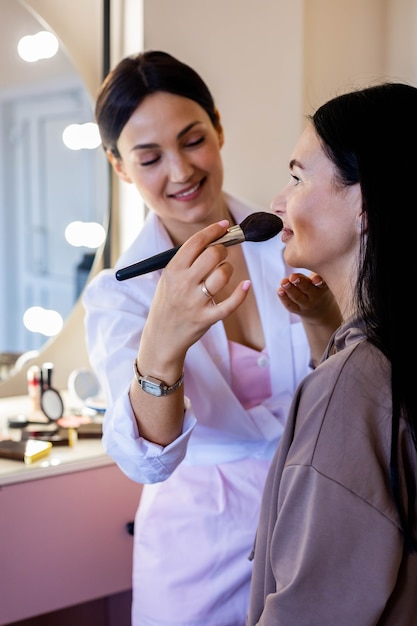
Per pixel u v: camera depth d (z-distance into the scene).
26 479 1.36
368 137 0.72
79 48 1.76
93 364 1.18
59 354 1.81
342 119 0.75
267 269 1.26
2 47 1.66
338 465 0.67
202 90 1.21
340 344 0.76
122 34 1.71
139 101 1.16
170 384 0.89
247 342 1.28
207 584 1.15
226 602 1.15
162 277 0.81
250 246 1.27
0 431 1.56
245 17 1.65
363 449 0.67
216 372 1.14
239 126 1.67
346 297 0.80
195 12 1.61
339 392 0.69
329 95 1.78
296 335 1.23
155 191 1.21
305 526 0.69
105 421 1.05
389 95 0.74
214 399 1.16
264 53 1.68
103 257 1.83
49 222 1.75
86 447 1.48
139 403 0.91
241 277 1.29
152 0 1.58
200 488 1.18
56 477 1.40
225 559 1.14
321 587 0.67
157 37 1.59
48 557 1.40
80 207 1.79
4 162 1.68
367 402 0.68
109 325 1.15
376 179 0.71
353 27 1.80
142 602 1.18
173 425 0.93
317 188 0.77
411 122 0.72
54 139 1.74
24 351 1.77
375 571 0.65
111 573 1.47
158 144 1.17
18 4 1.66
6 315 1.73
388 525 0.65
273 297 1.24
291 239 0.83
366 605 0.65
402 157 0.70
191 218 1.22
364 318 0.72
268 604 0.71
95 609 1.75
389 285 0.69
